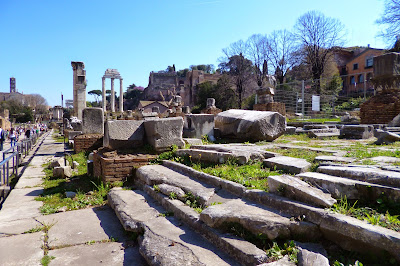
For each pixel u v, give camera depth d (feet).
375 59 46.11
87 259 10.69
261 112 31.91
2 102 248.73
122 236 12.75
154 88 288.71
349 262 7.83
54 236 12.83
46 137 88.99
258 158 18.57
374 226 8.20
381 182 10.75
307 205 10.08
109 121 23.45
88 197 18.49
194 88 243.81
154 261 9.25
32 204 17.67
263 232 9.37
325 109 81.46
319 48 130.62
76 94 112.68
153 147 22.53
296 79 162.61
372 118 45.65
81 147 36.40
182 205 13.21
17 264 10.32
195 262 8.83
